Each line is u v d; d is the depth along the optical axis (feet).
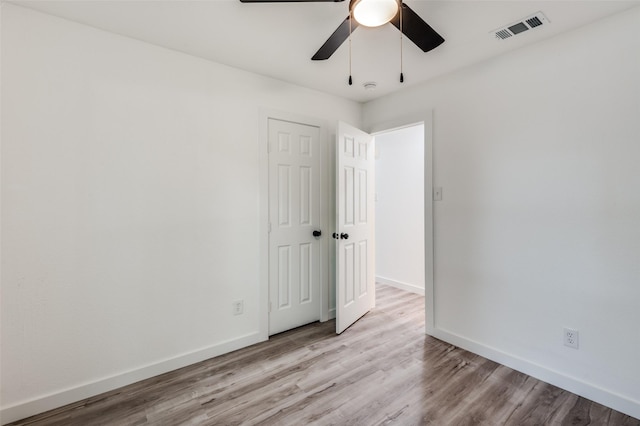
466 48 6.98
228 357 7.74
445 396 6.15
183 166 7.26
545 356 6.68
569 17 5.81
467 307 8.08
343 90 9.68
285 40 6.71
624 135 5.63
